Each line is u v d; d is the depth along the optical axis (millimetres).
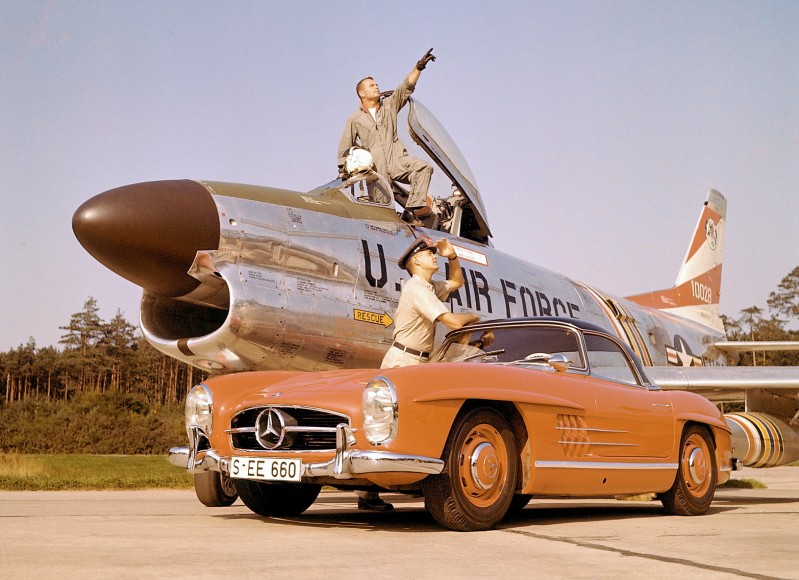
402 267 5492
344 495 9023
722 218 19219
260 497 5352
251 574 2967
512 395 4488
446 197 9609
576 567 3242
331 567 3166
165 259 6676
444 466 4262
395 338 5395
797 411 10000
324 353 7445
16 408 52250
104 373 101938
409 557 3453
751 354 70500
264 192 7512
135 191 6695
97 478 10805
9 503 7074
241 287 6859
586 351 5316
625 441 5160
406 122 9133
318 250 7480
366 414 4172
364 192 8523
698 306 18062
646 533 4492
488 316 9398
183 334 7477
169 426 49719
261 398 4664
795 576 3068
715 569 3229
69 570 3008
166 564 3180
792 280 80188
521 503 5863
